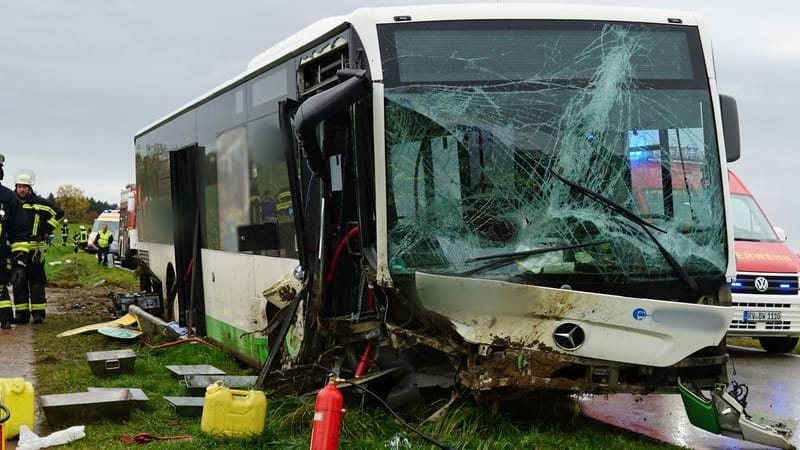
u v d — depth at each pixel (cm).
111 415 802
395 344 751
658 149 756
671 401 989
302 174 841
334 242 820
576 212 730
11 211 1527
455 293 689
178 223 1417
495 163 731
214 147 1214
